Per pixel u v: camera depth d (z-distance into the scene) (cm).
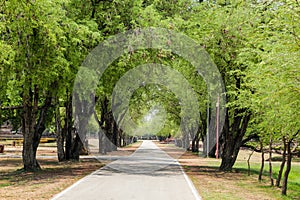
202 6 2842
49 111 3641
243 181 2253
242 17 2225
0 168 2803
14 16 1925
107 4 2672
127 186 1780
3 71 2003
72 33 2297
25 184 1827
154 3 2883
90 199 1393
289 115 1313
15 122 3991
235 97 2667
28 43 2117
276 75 1177
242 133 2831
